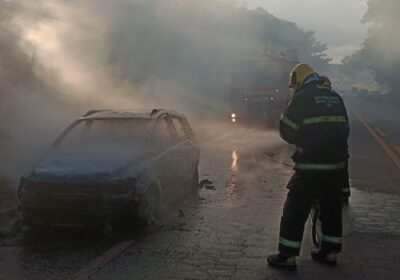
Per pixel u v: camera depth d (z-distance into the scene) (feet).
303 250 16.75
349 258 15.99
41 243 17.30
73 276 14.29
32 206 17.65
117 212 17.58
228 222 19.89
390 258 16.01
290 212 14.94
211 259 15.66
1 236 17.97
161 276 14.25
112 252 16.22
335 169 14.89
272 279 14.11
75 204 17.53
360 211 22.25
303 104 14.84
